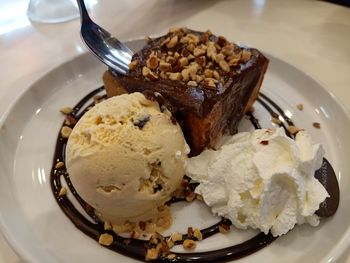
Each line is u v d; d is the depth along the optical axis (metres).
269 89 0.20
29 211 0.15
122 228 0.14
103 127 0.14
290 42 0.23
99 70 0.21
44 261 0.12
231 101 0.16
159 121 0.14
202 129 0.15
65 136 0.17
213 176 0.14
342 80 0.20
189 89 0.15
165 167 0.14
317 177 0.15
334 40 0.23
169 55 0.17
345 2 0.26
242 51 0.17
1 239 0.14
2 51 0.22
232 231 0.14
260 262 0.13
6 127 0.17
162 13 0.26
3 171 0.16
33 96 0.19
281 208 0.13
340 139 0.17
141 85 0.16
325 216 0.14
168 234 0.14
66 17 0.25
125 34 0.24
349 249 0.13
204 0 0.27
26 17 0.25
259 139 0.15
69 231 0.14
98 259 0.13
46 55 0.22
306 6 0.26
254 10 0.26
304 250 0.13
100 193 0.13
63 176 0.16
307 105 0.19
